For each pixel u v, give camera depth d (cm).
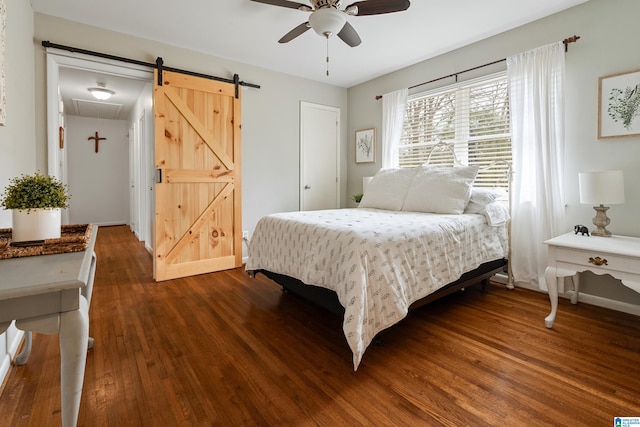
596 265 195
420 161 385
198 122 338
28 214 115
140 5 258
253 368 169
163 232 321
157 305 257
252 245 280
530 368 168
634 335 204
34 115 260
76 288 86
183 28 296
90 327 217
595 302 255
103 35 293
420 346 192
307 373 165
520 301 266
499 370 166
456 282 237
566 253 207
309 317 235
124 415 134
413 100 392
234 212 368
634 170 235
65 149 641
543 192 272
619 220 243
